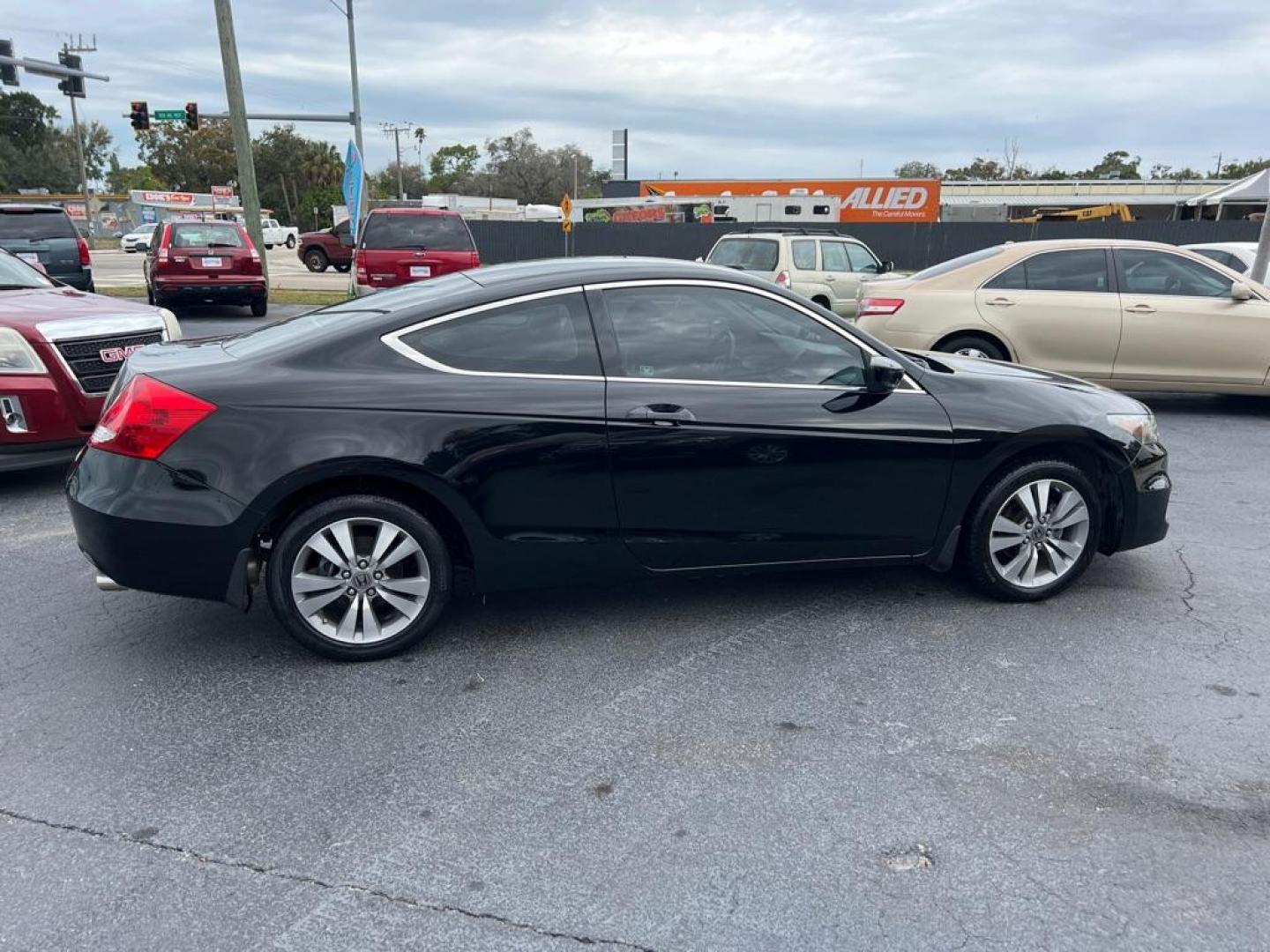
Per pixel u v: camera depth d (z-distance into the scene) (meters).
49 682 3.64
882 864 2.64
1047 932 2.39
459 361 3.71
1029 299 8.33
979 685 3.65
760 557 4.07
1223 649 3.97
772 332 4.02
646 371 3.86
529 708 3.47
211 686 3.62
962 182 53.97
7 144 101.62
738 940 2.36
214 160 95.94
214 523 3.47
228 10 16.45
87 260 14.16
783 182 36.03
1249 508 5.98
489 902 2.49
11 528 5.44
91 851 2.68
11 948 2.32
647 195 37.81
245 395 3.52
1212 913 2.46
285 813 2.85
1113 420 4.32
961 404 4.14
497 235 34.22
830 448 3.96
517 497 3.72
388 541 3.71
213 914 2.44
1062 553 4.38
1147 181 53.00
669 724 3.37
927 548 4.23
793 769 3.09
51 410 5.71
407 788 2.98
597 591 4.55
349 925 2.41
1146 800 2.93
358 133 24.67
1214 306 8.30
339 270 32.25
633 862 2.64
